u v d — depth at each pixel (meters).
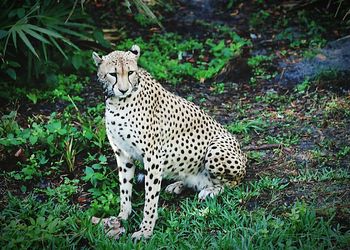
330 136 11.59
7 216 9.56
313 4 16.48
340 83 13.39
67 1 13.55
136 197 10.20
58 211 9.63
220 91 13.63
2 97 12.76
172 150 9.63
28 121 12.05
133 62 8.63
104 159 10.58
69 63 13.68
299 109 12.72
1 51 12.84
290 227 8.88
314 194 9.77
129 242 8.80
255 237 8.77
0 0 12.96
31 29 12.77
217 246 8.59
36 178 10.62
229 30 16.02
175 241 8.94
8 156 10.96
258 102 13.16
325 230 8.67
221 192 9.95
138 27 16.05
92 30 14.86
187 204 9.70
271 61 14.49
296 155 11.05
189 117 9.75
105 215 9.77
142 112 8.92
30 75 13.15
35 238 8.73
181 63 14.72
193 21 16.45
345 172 10.20
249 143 11.59
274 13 16.70
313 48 14.73
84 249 8.81
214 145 9.92
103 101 13.00
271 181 10.18
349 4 16.02
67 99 12.86
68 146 10.80
